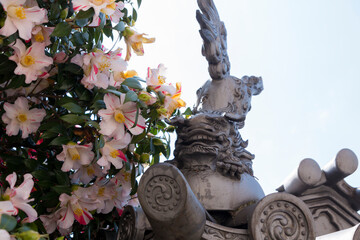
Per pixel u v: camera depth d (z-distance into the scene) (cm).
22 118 211
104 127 209
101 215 262
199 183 241
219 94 273
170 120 247
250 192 246
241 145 265
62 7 221
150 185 207
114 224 263
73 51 235
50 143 209
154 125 241
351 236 202
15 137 227
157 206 204
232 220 237
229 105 270
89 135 224
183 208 201
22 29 190
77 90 223
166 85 225
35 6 193
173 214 202
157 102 224
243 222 229
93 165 231
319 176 249
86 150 215
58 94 238
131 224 232
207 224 216
